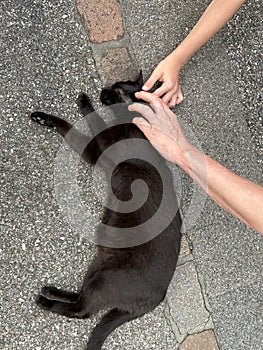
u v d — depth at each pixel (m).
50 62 0.97
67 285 0.97
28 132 0.95
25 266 0.95
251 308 1.07
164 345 1.02
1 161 0.94
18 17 0.96
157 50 1.03
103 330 0.92
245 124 1.08
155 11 1.03
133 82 0.97
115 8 1.01
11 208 0.94
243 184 0.78
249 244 1.07
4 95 0.95
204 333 1.04
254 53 1.09
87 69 0.99
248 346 1.07
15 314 0.94
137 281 0.90
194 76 1.05
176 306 1.03
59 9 0.98
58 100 0.97
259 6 1.09
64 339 0.96
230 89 1.07
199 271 1.04
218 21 0.96
